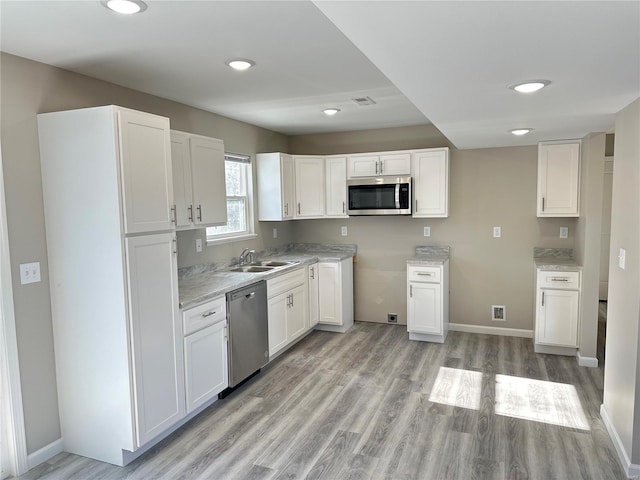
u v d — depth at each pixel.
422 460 2.55
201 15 1.97
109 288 2.44
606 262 6.30
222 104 3.78
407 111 4.17
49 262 2.58
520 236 4.74
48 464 2.56
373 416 3.07
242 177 4.74
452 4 1.29
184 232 3.74
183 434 2.87
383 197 4.86
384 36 1.55
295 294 4.45
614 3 1.28
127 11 1.90
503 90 2.31
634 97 2.43
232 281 3.56
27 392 2.50
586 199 3.92
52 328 2.62
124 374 2.47
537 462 2.51
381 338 4.80
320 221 5.58
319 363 4.09
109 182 2.37
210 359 3.15
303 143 5.57
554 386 3.52
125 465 2.54
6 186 2.37
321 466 2.50
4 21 1.98
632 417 2.34
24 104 2.46
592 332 3.90
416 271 4.60
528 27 1.47
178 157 3.24
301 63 2.69
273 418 3.07
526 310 4.78
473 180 4.86
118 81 3.01
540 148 4.31
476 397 3.34
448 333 4.98
